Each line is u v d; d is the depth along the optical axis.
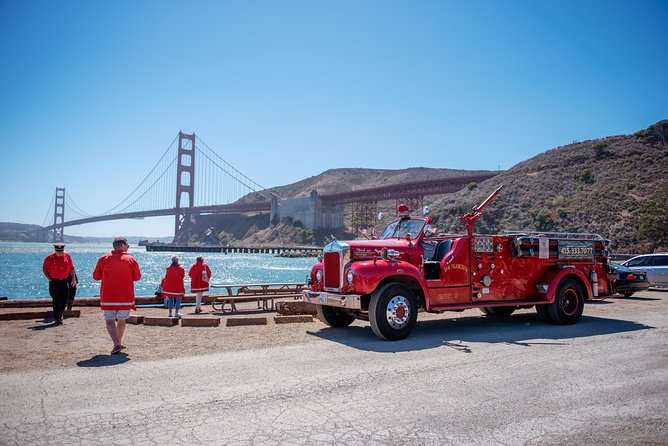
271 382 5.47
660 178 75.25
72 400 4.81
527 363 6.40
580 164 92.94
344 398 4.93
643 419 4.42
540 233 10.32
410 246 8.82
